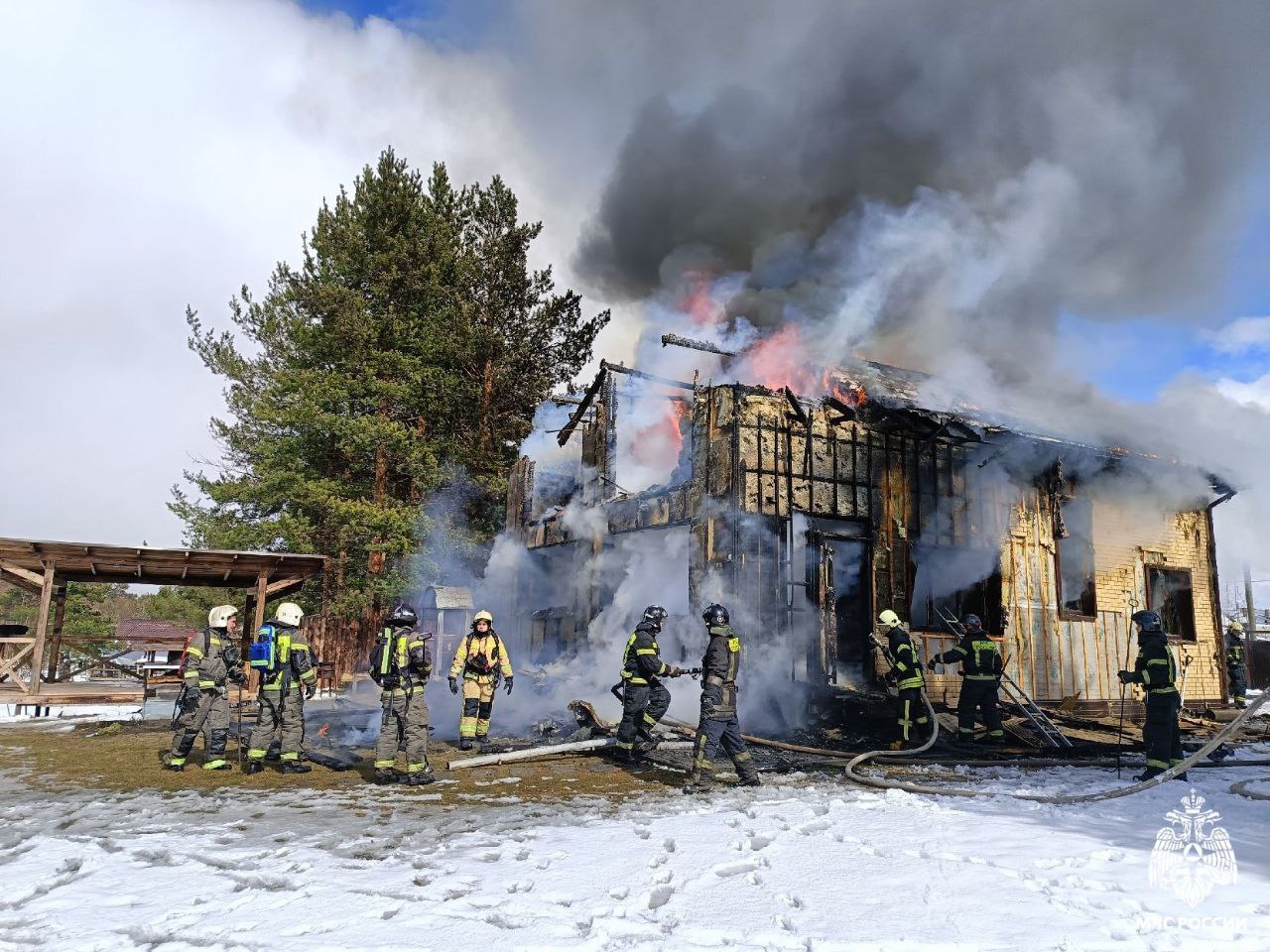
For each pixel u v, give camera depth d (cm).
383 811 629
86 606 3494
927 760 931
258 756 792
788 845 527
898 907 408
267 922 376
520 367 2472
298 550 2109
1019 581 1444
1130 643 1555
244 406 2348
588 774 819
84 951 342
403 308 2356
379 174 2431
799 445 1277
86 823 575
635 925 379
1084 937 370
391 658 752
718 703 750
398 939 357
